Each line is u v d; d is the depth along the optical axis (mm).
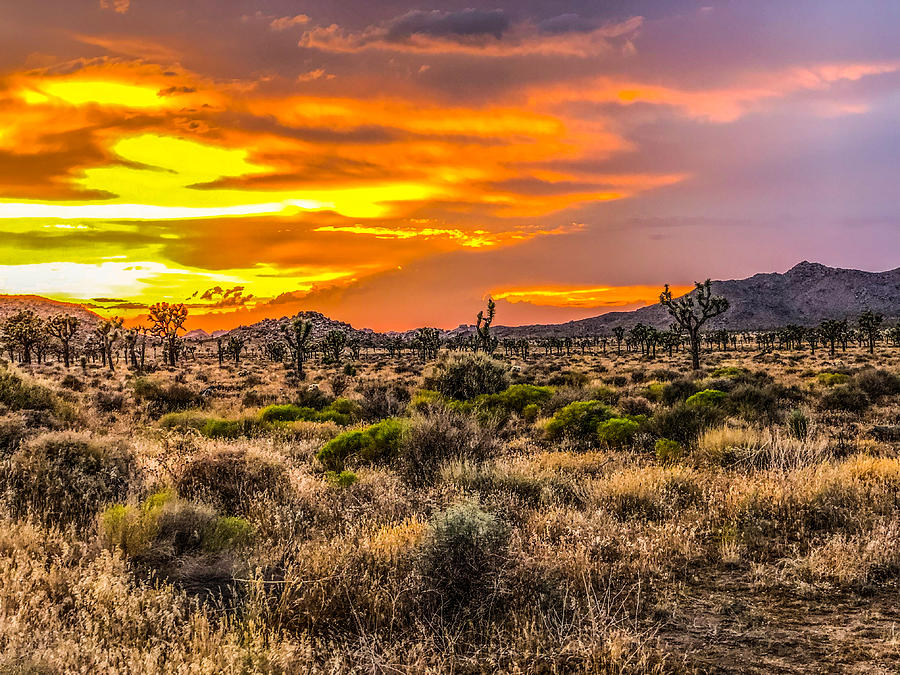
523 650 4762
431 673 4391
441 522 6113
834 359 68625
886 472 9281
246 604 5270
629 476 9477
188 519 7297
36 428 12539
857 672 4438
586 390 22734
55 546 6512
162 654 4371
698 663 4645
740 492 8789
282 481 9711
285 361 97312
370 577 5871
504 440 16328
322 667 4543
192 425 19453
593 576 6270
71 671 3836
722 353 95188
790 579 6223
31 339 78438
